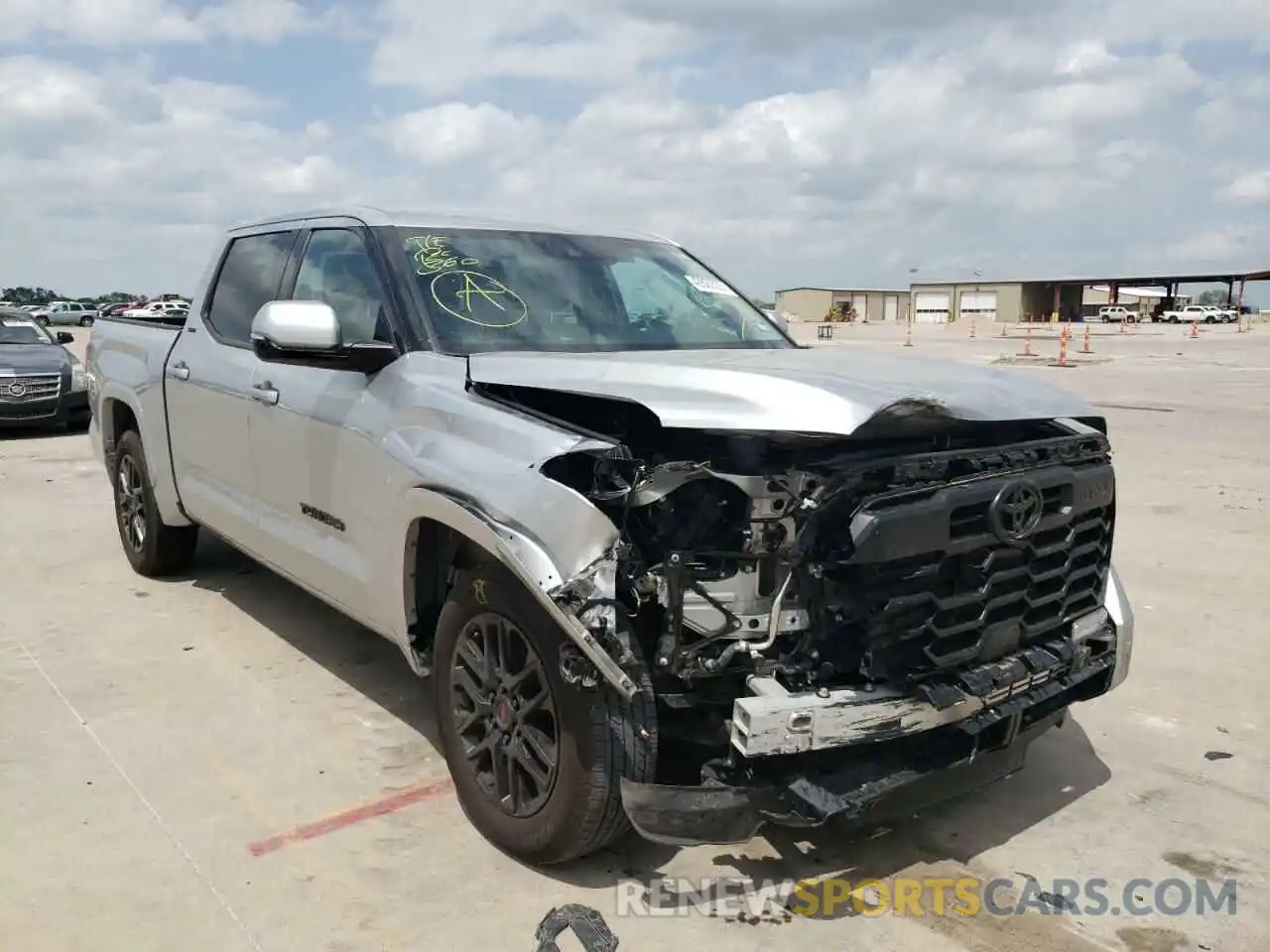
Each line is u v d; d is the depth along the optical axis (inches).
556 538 106.7
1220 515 314.7
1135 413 570.9
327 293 165.9
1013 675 117.0
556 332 151.6
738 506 107.8
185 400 200.8
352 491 145.9
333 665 186.9
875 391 110.0
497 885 120.9
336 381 152.8
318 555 157.8
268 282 185.2
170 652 192.5
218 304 202.2
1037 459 122.3
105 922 112.5
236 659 189.0
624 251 178.4
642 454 116.3
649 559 109.3
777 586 108.3
